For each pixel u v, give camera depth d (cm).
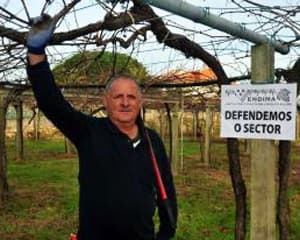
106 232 273
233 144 504
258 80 443
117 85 275
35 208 1126
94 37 383
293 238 836
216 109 2162
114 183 270
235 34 405
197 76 635
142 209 274
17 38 351
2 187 1178
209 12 360
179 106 1869
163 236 304
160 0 325
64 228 952
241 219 510
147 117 3189
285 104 412
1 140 1180
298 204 1158
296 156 2517
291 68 514
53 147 2839
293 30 445
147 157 282
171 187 303
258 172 446
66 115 264
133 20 348
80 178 277
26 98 1452
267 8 405
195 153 2575
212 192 1355
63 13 287
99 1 312
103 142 272
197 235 877
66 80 629
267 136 421
